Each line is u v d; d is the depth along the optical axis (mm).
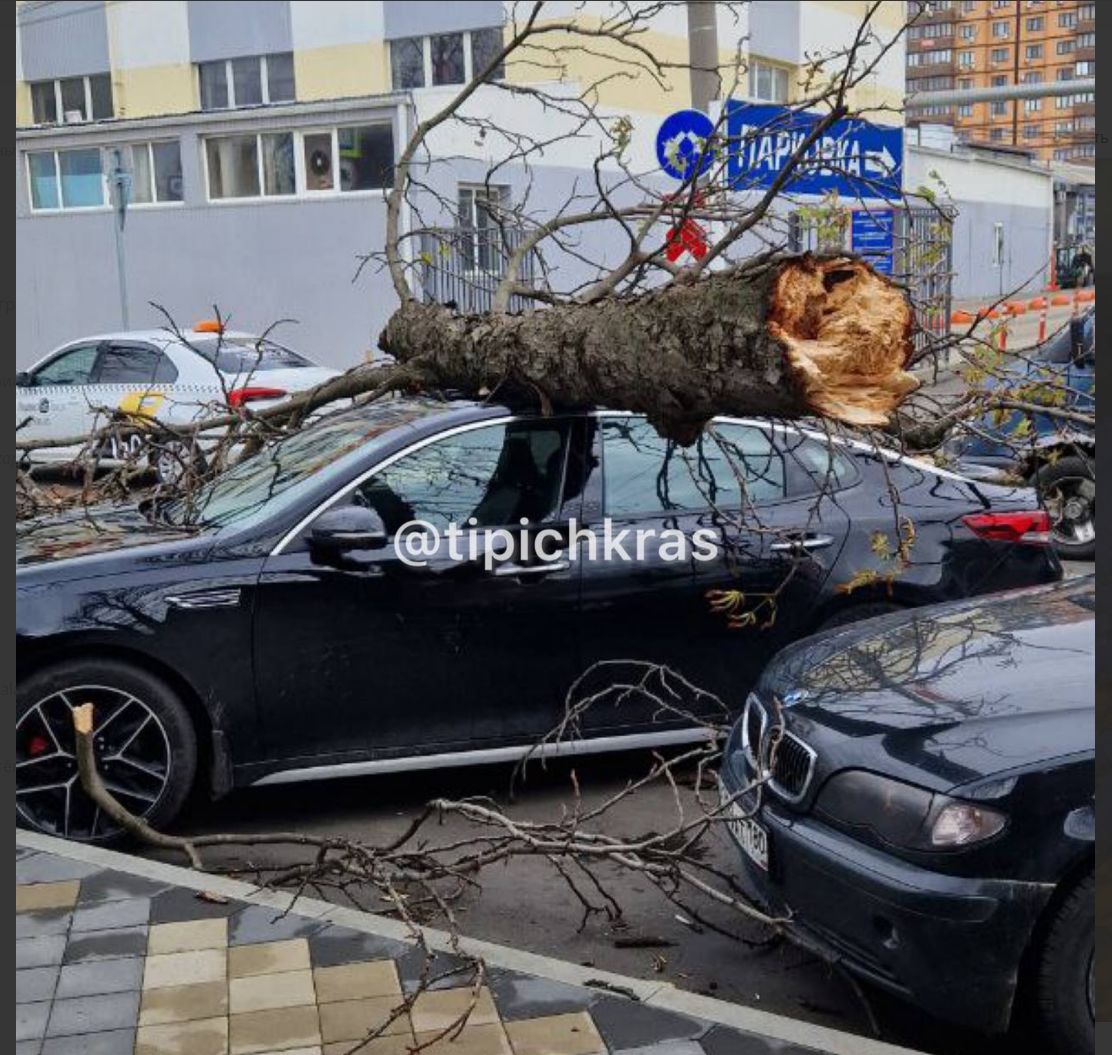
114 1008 3645
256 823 5359
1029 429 6637
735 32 24016
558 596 5371
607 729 5477
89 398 12617
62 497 7621
